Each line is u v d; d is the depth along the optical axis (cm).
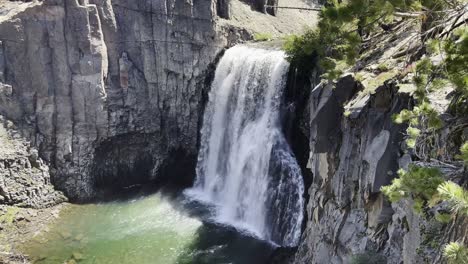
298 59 3238
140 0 3916
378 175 1712
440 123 1162
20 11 3522
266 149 3547
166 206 3900
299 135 3334
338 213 2053
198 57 4197
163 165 4391
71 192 3922
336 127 2053
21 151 3638
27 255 3105
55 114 3806
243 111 3881
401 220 1592
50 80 3725
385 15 1392
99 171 4097
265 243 3291
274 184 3422
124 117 4084
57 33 3647
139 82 4100
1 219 3409
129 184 4256
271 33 4925
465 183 960
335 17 1374
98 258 3092
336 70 1661
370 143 1795
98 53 3772
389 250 1694
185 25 4069
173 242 3284
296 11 5912
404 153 1588
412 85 1630
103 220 3634
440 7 1352
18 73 3609
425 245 1223
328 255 2102
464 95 1091
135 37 4000
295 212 3206
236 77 3956
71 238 3347
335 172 2095
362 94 1878
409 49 1777
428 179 934
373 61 2045
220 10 4578
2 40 3516
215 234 3409
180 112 4325
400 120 1342
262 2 5306
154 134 4288
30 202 3650
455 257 730
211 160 4247
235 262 3033
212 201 4041
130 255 3128
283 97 3475
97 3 3747
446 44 1162
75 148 3934
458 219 988
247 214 3644
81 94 3828
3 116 3591
